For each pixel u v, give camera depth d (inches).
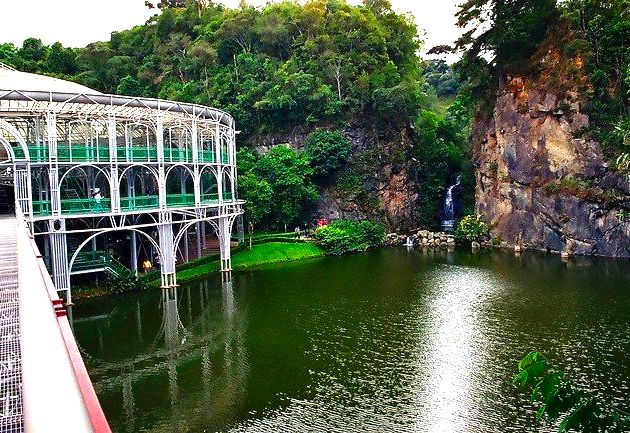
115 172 1599.4
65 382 175.6
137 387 1000.9
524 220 2534.5
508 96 2598.4
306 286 1812.3
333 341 1236.5
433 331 1296.8
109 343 1245.7
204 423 857.5
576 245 2294.5
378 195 2923.2
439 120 3462.1
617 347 1144.8
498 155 2696.9
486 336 1245.1
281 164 2674.7
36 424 146.1
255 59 3193.9
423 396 940.6
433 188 3127.5
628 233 2148.1
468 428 823.7
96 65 3661.4
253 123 3024.1
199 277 1968.5
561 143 2352.4
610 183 2180.1
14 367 339.0
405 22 3518.7
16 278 589.6
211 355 1160.2
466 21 2682.1
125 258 1945.1
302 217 2812.5
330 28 3228.3
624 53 2180.1
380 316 1435.8
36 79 1827.0
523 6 2561.5
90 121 1640.0
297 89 2886.3
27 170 1457.9
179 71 3442.4
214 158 2041.1
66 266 1535.4
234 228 2640.3
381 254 2508.6
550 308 1462.8
